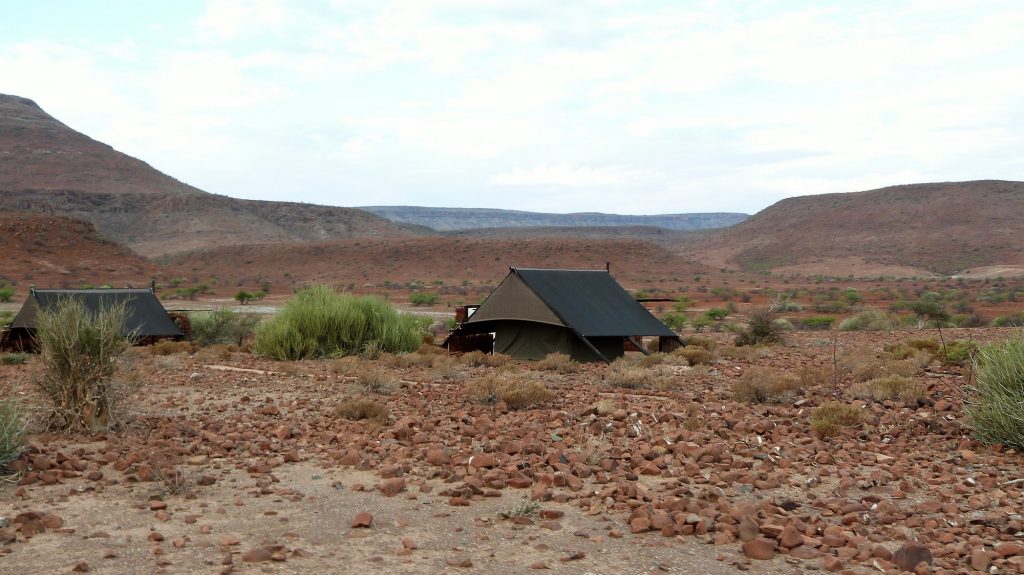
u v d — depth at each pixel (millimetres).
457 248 180250
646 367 19516
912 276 191875
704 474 8719
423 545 6355
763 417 12391
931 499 7887
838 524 7020
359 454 9328
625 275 166375
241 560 5875
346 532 6668
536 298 22406
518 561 6000
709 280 165500
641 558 6113
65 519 6848
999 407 10281
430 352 24406
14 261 125938
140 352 23422
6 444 8539
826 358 22828
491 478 8164
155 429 11008
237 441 10242
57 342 10922
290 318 24453
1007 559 6000
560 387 15922
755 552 6191
